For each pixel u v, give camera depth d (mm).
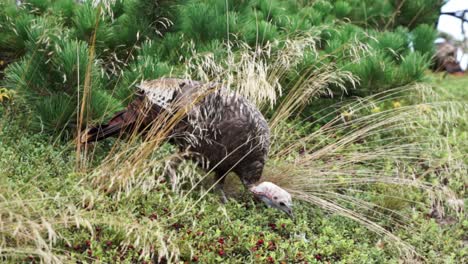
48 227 4777
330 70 8711
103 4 7676
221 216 6340
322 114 9078
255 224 6672
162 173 6707
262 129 6758
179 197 6383
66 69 7039
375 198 7547
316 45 9953
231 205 6898
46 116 7156
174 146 7082
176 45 8312
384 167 8180
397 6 11680
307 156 7707
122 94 7594
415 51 10320
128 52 8281
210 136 6598
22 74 7152
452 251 6996
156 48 8258
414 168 8289
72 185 6008
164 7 8375
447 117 8453
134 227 5363
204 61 7477
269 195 6660
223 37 8492
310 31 8781
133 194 6062
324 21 10398
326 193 7406
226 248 5965
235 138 6613
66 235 5508
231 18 8562
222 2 9219
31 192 5613
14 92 6926
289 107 8633
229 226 6270
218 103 6621
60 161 6656
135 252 5543
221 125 6578
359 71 8836
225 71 6988
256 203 7109
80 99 7152
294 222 6879
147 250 5391
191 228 6086
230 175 7391
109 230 5711
